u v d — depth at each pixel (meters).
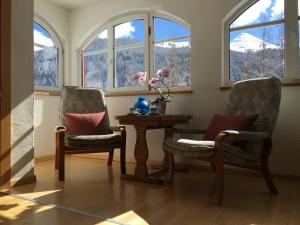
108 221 1.56
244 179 2.60
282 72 2.70
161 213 1.69
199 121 2.99
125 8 3.55
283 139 2.58
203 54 2.98
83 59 4.06
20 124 2.36
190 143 1.96
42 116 3.56
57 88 3.93
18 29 2.36
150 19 3.45
